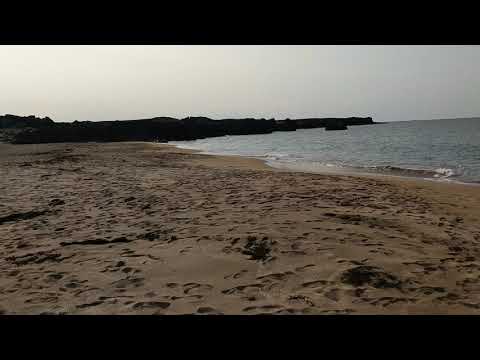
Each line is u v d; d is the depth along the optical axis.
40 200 7.00
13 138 52.59
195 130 75.75
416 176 12.90
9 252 4.18
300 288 3.08
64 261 3.85
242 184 9.13
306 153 26.64
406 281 3.22
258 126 87.62
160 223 5.20
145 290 3.11
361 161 19.33
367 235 4.57
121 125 65.31
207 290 3.08
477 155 20.08
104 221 5.42
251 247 4.04
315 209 6.00
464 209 6.88
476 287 3.15
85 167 14.14
